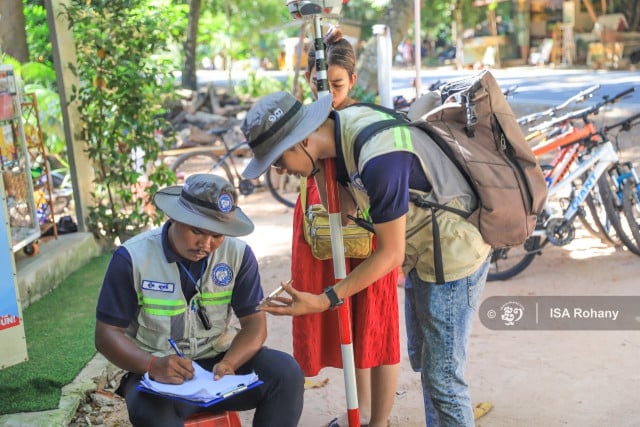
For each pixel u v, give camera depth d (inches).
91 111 272.4
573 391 163.9
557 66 953.5
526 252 230.7
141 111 275.3
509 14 1082.7
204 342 123.3
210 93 665.6
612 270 233.9
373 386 144.9
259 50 940.0
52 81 368.5
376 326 139.3
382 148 107.7
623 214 263.3
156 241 119.6
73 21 262.8
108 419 157.0
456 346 121.3
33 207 233.0
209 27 781.9
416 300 123.5
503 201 114.1
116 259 118.1
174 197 118.3
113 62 270.4
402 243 109.6
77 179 269.7
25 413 152.4
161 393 111.3
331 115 114.7
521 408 158.4
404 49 1250.6
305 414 161.5
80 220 271.7
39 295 225.8
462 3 1103.6
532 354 182.5
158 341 120.1
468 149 114.8
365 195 115.0
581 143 232.7
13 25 369.7
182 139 520.7
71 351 181.5
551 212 235.6
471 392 166.4
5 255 154.6
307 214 138.0
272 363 122.0
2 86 215.5
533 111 537.3
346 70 142.6
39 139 259.1
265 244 295.6
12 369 170.9
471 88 116.6
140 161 312.0
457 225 114.3
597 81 689.0
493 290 225.6
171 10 307.7
